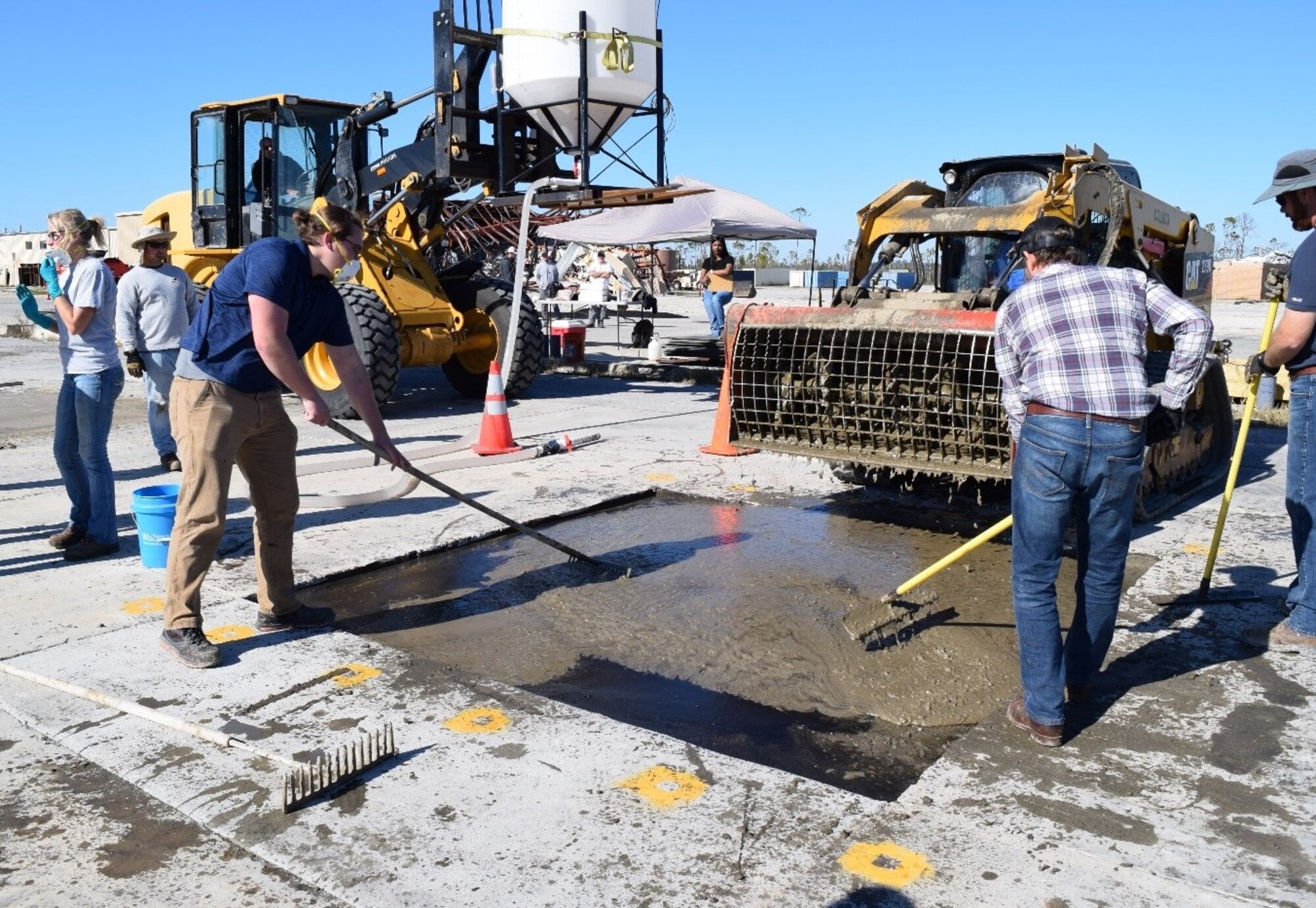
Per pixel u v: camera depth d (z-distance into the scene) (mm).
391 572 4699
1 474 6473
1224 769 2770
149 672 3379
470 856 2340
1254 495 6145
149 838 2453
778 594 4344
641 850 2361
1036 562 2896
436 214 9648
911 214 5945
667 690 3461
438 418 9117
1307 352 3600
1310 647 3607
